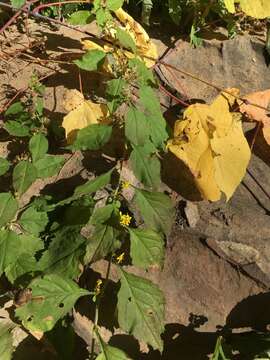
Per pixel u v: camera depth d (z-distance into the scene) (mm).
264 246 420
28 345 407
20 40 526
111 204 377
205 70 510
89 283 415
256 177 456
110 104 400
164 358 417
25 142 456
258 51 522
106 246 362
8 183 435
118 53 434
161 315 373
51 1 541
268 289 415
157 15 555
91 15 451
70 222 391
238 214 431
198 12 528
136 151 387
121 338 414
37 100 438
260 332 408
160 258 376
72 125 431
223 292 418
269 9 465
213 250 420
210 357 415
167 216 391
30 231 392
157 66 501
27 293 367
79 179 438
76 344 410
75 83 492
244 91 498
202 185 423
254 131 471
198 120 432
